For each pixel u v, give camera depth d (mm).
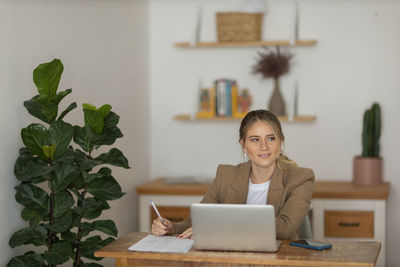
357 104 4793
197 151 5094
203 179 4770
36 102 2844
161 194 4480
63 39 3500
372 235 4270
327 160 4867
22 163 2879
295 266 2357
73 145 3604
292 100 4758
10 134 2941
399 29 4699
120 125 4406
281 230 2676
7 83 2920
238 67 4969
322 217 4316
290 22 4863
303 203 2762
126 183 4516
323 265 2301
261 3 4730
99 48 4027
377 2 4723
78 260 3094
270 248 2434
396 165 4719
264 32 4918
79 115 3707
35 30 3188
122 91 4453
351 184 4645
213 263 2434
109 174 3131
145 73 4996
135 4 4750
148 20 5066
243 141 2928
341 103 4820
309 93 4859
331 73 4820
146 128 5031
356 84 4785
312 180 2877
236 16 4754
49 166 2893
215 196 3053
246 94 4875
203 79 5039
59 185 2881
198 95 4992
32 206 2863
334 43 4805
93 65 3928
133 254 2486
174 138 5129
